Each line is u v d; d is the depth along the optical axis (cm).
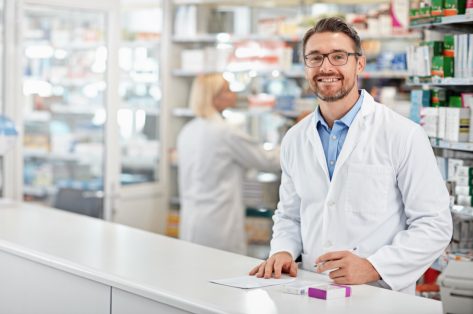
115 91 550
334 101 259
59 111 613
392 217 265
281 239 279
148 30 581
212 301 222
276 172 563
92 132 591
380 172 261
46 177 623
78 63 595
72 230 351
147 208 590
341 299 227
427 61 364
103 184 553
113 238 331
